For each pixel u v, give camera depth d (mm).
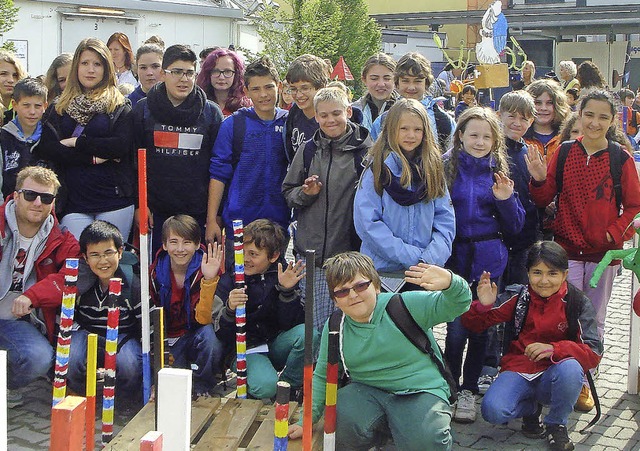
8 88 6309
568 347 4477
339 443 4152
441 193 4625
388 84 6008
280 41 21109
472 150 4918
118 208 5500
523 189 5254
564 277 4594
